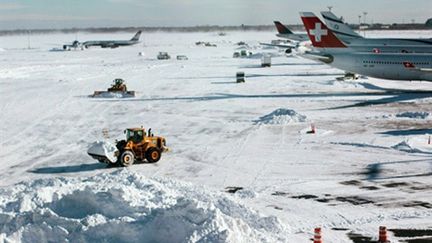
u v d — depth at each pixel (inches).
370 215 944.9
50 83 3383.4
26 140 1749.5
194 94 2837.1
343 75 3688.5
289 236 844.0
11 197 951.0
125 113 2263.8
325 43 2908.5
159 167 1368.1
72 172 1333.7
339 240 822.5
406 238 824.9
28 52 7308.1
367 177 1221.1
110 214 845.8
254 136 1737.2
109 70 4382.4
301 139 1673.2
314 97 2632.9
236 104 2452.0
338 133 1749.5
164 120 2075.5
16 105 2497.5
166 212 784.9
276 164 1366.9
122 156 1370.6
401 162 1352.1
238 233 733.9
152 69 4463.6
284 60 5442.9
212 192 1063.0
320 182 1187.3
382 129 1796.3
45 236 764.0
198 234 717.3
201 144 1632.6
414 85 3053.6
